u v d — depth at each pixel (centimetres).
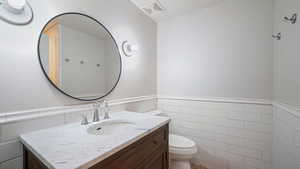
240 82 160
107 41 135
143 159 87
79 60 112
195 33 187
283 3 120
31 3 86
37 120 88
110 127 113
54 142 70
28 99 85
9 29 78
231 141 165
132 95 168
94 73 123
